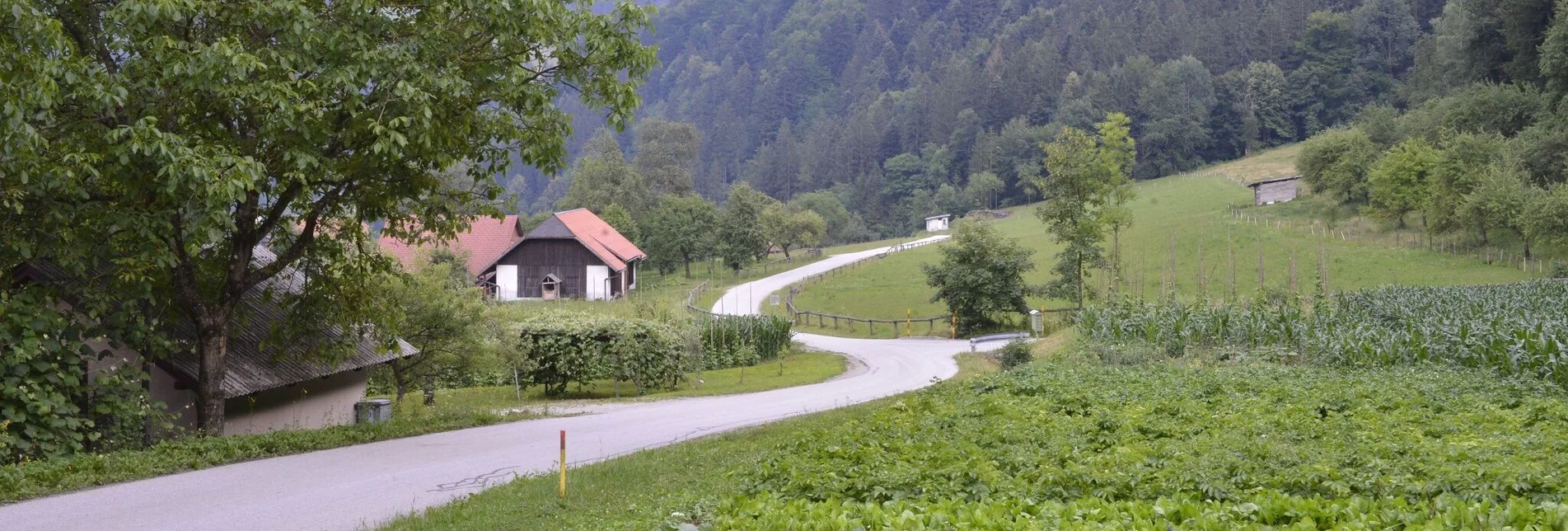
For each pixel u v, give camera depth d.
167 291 19.67
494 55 18.84
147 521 12.50
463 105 19.05
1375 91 165.88
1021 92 191.38
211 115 18.03
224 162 16.08
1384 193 75.25
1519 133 82.06
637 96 19.50
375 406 26.64
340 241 22.58
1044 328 59.06
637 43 19.44
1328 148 90.06
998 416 17.22
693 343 39.00
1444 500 9.13
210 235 16.14
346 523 12.55
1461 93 99.56
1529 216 60.56
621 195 121.00
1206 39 188.00
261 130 17.02
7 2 14.67
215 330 19.72
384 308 22.92
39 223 17.25
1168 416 16.62
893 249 110.81
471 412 25.00
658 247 100.81
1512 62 100.88
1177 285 71.00
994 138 173.12
